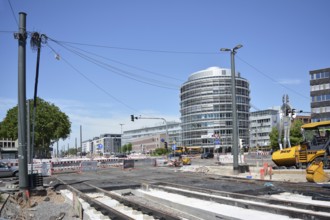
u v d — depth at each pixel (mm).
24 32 17016
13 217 11867
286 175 23672
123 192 18484
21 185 17188
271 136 85188
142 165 49000
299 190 15844
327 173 20516
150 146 173250
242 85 132625
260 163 42906
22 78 17094
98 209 12703
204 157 77500
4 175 33375
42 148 74250
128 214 11875
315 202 13234
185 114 139375
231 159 46281
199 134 131500
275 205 12375
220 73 130250
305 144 25781
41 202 15945
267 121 138000
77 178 28703
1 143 96750
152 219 10812
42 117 68375
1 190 18266
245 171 28094
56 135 70375
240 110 129875
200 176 26672
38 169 34188
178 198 15102
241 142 41719
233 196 14656
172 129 166250
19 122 17188
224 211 11844
